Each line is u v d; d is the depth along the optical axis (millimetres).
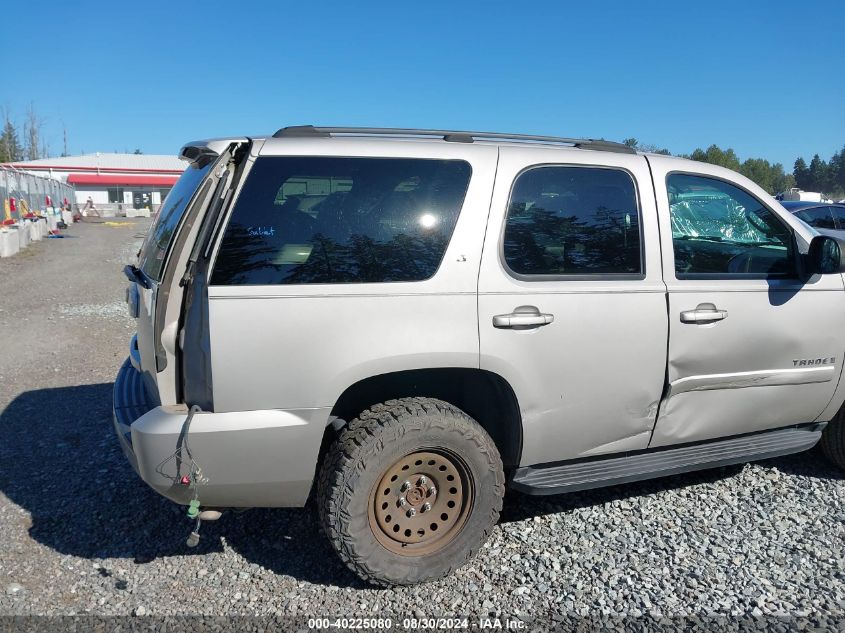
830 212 13367
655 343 3527
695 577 3318
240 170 3012
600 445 3568
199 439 2881
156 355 3037
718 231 3834
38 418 5578
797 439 4109
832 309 3971
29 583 3305
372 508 3109
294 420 2963
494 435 3529
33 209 29422
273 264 2953
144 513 3996
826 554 3502
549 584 3277
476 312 3158
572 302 3334
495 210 3254
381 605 3135
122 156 72750
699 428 3783
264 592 3242
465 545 3266
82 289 13203
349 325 2990
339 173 3105
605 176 3549
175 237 3020
